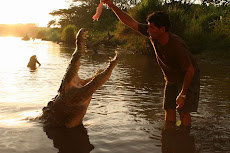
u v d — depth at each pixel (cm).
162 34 337
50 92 604
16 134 335
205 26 2338
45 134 339
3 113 424
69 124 369
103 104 499
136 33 2125
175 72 371
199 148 299
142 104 506
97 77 357
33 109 451
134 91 637
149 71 1081
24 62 1316
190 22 2292
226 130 366
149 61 1567
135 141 316
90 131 352
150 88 685
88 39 3434
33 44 3612
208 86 746
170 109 401
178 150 291
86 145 302
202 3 3017
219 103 530
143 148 294
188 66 338
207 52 1939
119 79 840
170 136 337
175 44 338
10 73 920
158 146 302
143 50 2161
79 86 382
